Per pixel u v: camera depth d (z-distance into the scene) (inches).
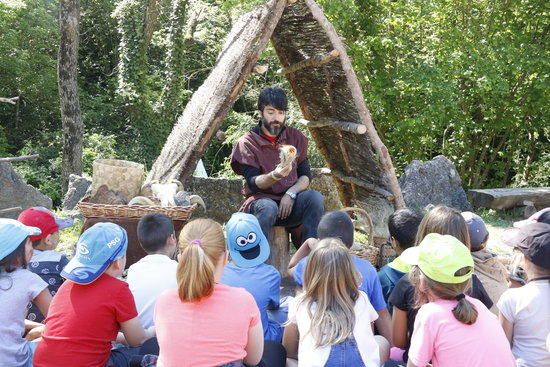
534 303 116.4
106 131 957.2
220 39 867.4
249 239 138.0
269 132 199.5
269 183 186.5
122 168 196.5
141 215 178.4
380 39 549.6
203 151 216.8
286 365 124.8
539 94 610.2
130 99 882.8
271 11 205.2
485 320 105.3
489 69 543.8
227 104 213.0
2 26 864.3
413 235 143.8
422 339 104.7
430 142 647.1
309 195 191.3
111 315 114.8
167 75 888.3
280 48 227.6
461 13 597.0
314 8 199.2
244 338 105.6
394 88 553.3
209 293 104.4
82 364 111.5
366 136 223.3
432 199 373.7
